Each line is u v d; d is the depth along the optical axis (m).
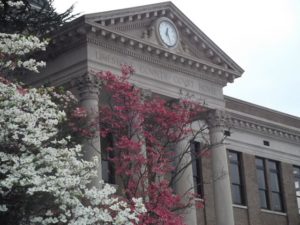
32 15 19.56
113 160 19.20
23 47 12.12
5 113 10.68
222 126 29.12
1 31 18.44
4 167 10.34
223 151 28.69
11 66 12.81
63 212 10.72
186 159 24.77
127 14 25.33
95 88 23.36
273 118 38.59
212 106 28.84
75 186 10.78
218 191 28.19
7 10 18.16
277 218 36.66
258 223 34.97
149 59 26.55
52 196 10.62
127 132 19.78
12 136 10.70
